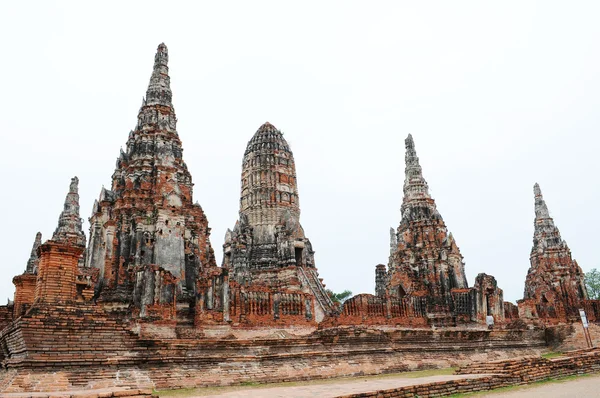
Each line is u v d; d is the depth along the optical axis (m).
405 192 70.06
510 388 24.17
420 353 41.84
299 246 69.06
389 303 50.75
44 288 24.05
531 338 56.91
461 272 63.19
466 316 56.97
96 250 46.00
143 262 42.09
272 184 75.31
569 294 75.88
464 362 44.28
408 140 72.69
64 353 23.25
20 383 21.19
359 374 34.31
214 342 28.72
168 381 25.44
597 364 30.98
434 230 65.19
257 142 78.50
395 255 66.81
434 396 21.78
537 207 83.69
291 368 30.64
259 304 42.38
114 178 48.84
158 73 53.28
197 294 38.34
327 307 58.34
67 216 64.69
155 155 47.25
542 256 80.00
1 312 31.97
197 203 52.66
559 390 22.45
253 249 71.50
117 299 40.03
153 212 44.09
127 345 25.22
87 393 18.53
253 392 22.95
